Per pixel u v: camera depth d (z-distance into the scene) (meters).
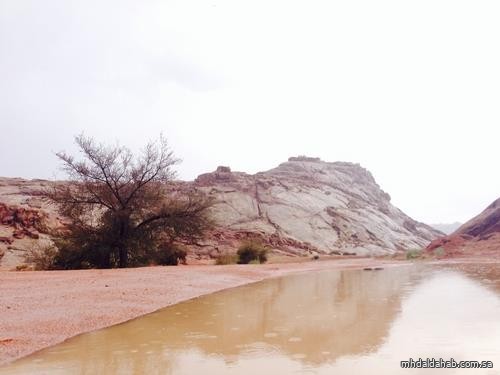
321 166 85.19
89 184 26.75
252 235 51.41
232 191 61.97
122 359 5.22
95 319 7.75
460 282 13.55
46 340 6.24
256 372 4.61
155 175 27.88
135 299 10.09
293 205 62.12
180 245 32.00
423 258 32.84
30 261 26.80
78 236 26.19
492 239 31.11
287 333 6.54
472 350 5.26
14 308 8.43
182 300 10.66
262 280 16.89
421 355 5.09
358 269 23.25
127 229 26.97
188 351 5.56
